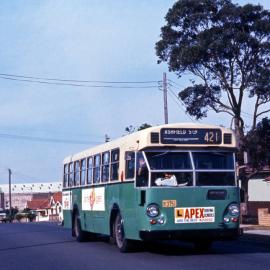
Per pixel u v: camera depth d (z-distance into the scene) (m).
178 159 15.64
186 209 15.34
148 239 15.18
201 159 15.77
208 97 32.75
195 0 31.09
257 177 43.34
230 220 15.59
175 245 19.83
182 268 13.59
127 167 16.69
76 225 23.06
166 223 15.20
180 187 15.41
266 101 32.28
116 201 17.61
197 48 30.55
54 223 47.69
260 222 30.05
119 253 17.41
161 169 15.46
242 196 16.25
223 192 15.66
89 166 21.11
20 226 39.69
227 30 30.44
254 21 30.89
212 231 15.42
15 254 18.61
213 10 31.09
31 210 90.50
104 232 19.06
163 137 15.53
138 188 15.64
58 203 76.25
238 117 32.66
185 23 31.78
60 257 17.17
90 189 20.86
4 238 26.25
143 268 13.82
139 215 15.55
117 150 17.73
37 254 18.36
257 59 31.27
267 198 42.88
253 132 32.47
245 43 30.59
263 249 18.39
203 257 15.84
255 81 31.20
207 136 15.80
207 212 15.45
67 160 24.73
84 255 17.38
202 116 33.28
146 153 15.56
